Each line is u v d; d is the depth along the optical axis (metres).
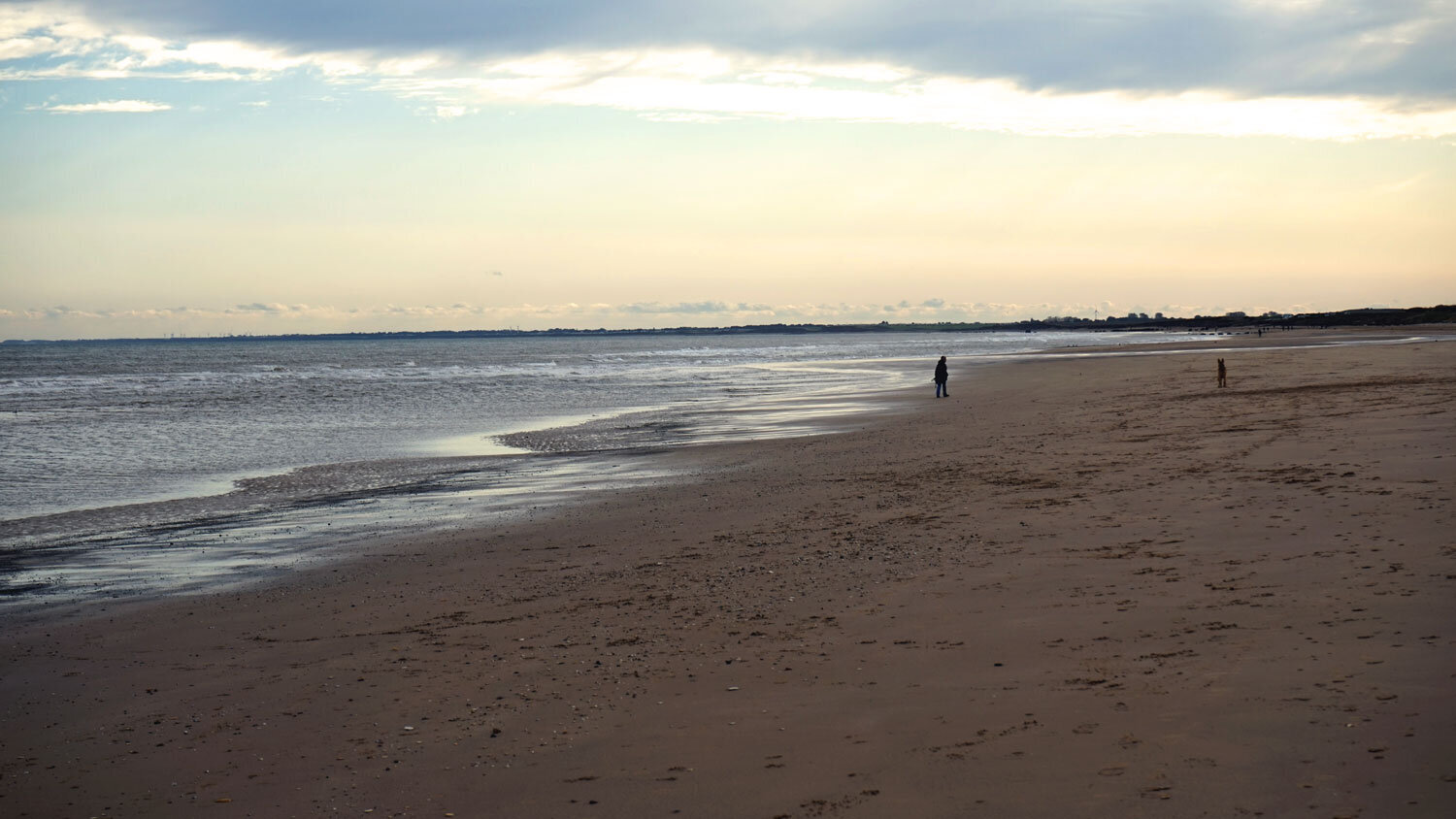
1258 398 27.19
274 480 21.19
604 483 18.88
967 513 12.84
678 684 6.96
